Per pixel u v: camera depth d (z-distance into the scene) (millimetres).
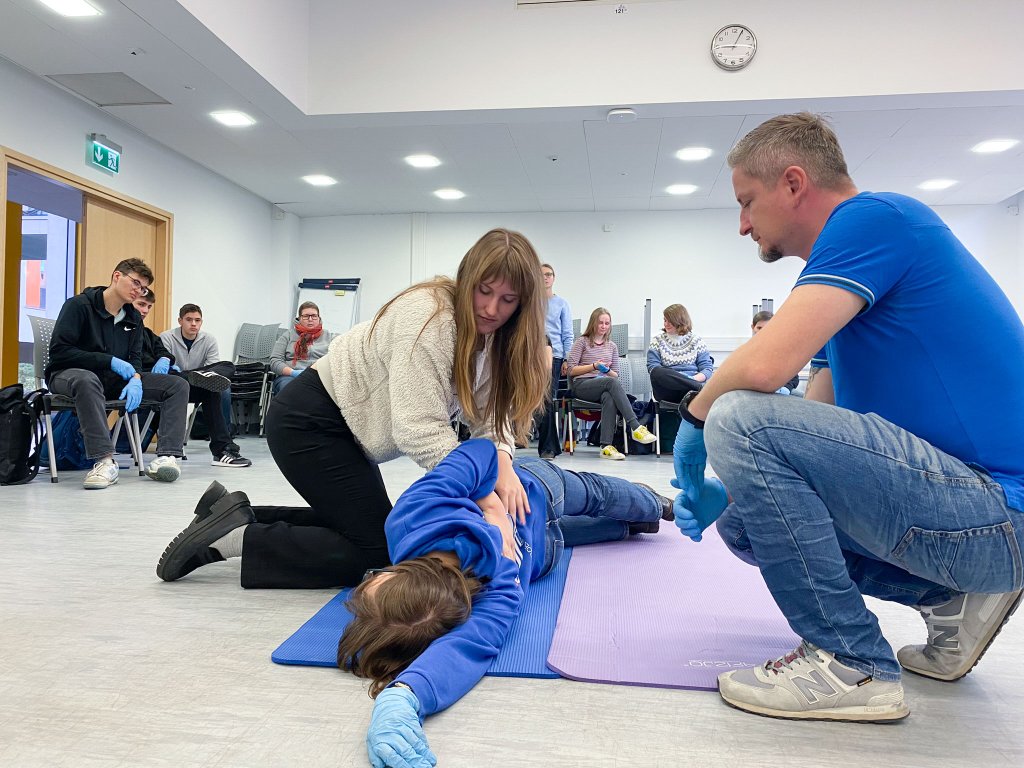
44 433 3980
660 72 4809
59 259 5613
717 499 1287
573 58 4891
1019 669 1275
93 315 3812
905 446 991
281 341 6777
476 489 1371
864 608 1059
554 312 5629
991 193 7309
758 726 1022
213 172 7129
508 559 1367
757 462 1038
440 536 1225
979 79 4543
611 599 1626
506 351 1515
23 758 911
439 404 1473
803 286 1025
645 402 5805
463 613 1176
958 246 1041
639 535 2336
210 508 1805
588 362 5785
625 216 8312
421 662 1047
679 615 1511
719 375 1101
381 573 1181
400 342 1466
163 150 6359
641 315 8273
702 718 1046
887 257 1002
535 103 4926
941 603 1198
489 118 5160
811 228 1136
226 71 4508
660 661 1248
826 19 4660
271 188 7594
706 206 8062
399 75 5039
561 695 1123
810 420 1022
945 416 1022
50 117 4984
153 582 1788
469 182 7172
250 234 7930
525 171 6746
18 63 4547
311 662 1229
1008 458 1003
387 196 7801
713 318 8188
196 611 1547
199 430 6230
